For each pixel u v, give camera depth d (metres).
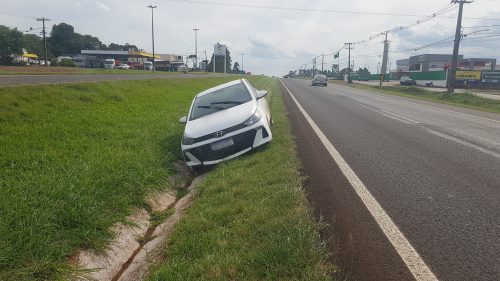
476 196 4.93
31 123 9.65
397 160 6.90
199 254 3.77
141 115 12.83
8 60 85.38
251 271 3.23
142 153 7.65
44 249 3.81
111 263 4.18
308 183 5.56
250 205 4.63
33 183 5.34
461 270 3.17
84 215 4.48
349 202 4.75
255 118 7.78
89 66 101.44
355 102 21.28
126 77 30.92
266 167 6.33
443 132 10.19
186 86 30.14
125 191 5.59
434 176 5.86
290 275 3.12
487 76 65.62
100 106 13.80
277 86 43.47
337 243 3.69
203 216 4.61
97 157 6.95
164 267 3.59
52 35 152.50
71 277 3.66
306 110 16.14
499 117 14.62
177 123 11.99
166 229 4.97
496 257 3.37
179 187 6.84
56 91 14.17
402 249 3.53
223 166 6.87
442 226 4.02
